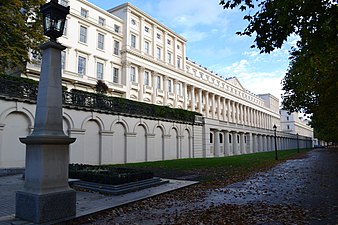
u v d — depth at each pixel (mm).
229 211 7520
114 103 24156
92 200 8570
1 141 16609
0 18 14055
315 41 6312
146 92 44094
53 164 6234
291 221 6469
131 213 7523
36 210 5832
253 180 14086
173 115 32469
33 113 18375
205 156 38062
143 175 11297
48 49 6645
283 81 22516
